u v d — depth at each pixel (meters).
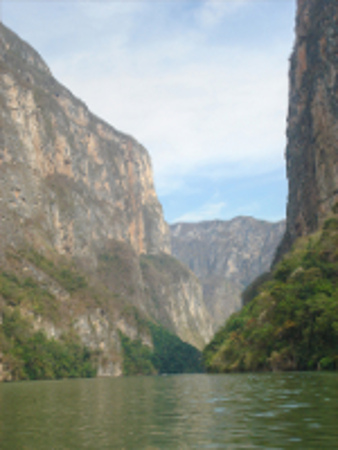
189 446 15.98
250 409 23.47
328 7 135.38
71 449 16.42
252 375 61.31
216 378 65.19
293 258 96.88
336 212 103.19
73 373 146.62
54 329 158.38
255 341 82.44
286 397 27.66
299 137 149.38
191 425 20.14
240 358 85.50
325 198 117.31
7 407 31.31
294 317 70.00
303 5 159.12
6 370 112.88
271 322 78.62
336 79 123.00
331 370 56.00
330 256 82.75
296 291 74.88
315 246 92.12
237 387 40.00
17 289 154.38
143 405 29.84
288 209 160.38
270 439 16.17
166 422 21.48
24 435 19.30
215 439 16.83
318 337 62.50
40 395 44.25
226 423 19.92
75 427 21.02
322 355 60.34
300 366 64.69
